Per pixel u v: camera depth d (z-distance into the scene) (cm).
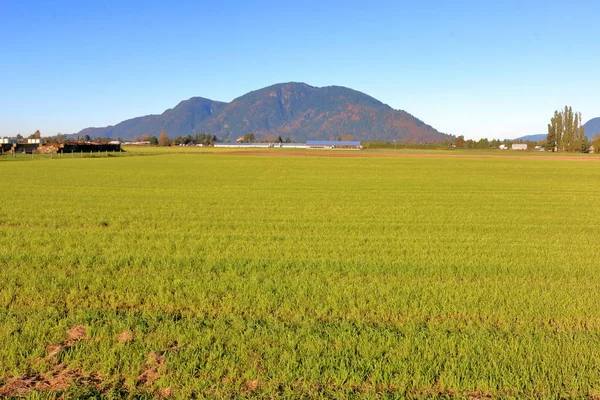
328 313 880
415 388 625
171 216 2186
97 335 765
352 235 1748
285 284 1044
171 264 1235
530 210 2542
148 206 2523
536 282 1111
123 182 3916
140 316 845
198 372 652
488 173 5441
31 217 2112
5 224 1938
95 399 593
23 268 1174
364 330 784
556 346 731
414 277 1140
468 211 2470
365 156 10262
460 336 762
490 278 1142
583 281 1124
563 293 1003
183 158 8594
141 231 1784
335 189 3525
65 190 3272
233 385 619
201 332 767
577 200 3012
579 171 5875
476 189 3656
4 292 958
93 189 3356
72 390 610
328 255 1375
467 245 1570
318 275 1141
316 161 7788
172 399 596
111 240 1590
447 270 1202
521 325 827
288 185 3803
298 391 607
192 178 4381
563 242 1656
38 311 868
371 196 3100
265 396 598
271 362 668
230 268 1197
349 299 943
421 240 1658
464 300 945
